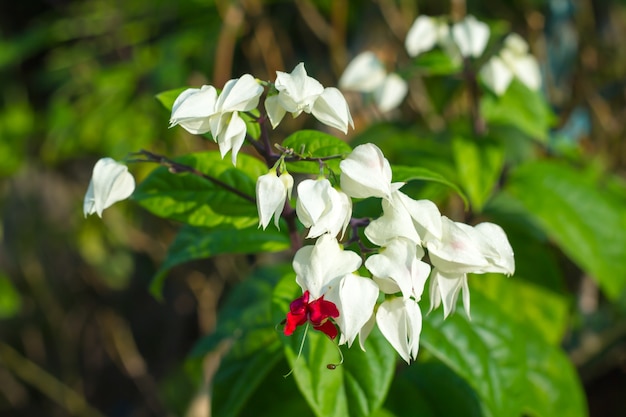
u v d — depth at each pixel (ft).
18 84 3.90
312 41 3.32
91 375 4.58
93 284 4.40
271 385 2.02
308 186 1.57
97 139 3.34
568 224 2.22
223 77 2.99
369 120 3.00
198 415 2.78
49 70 3.66
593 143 3.16
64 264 4.40
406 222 1.59
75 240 4.15
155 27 3.52
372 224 1.60
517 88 2.33
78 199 4.06
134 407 4.52
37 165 4.00
